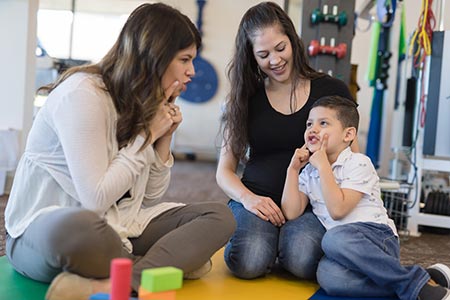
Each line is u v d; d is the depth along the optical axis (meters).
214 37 7.57
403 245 2.69
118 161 1.37
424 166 3.10
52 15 6.63
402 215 3.05
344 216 1.59
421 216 3.06
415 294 1.46
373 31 4.48
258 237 1.65
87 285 1.25
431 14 3.02
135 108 1.39
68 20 6.71
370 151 4.54
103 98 1.38
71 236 1.23
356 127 1.70
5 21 3.55
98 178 1.31
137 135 1.40
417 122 3.14
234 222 1.54
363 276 1.53
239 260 1.64
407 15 5.11
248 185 1.83
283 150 1.81
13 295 1.36
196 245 1.44
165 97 1.43
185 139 7.67
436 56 3.02
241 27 1.79
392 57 4.52
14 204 1.45
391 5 3.46
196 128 7.65
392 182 2.96
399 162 4.02
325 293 1.58
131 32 1.40
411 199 3.09
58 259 1.25
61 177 1.40
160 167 1.56
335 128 1.65
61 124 1.33
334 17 3.07
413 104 3.75
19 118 3.56
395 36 4.48
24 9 3.53
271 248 1.66
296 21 3.85
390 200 3.09
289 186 1.70
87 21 7.23
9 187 3.57
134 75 1.38
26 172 1.45
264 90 1.84
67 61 5.08
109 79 1.41
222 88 7.60
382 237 1.55
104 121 1.36
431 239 2.91
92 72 1.44
